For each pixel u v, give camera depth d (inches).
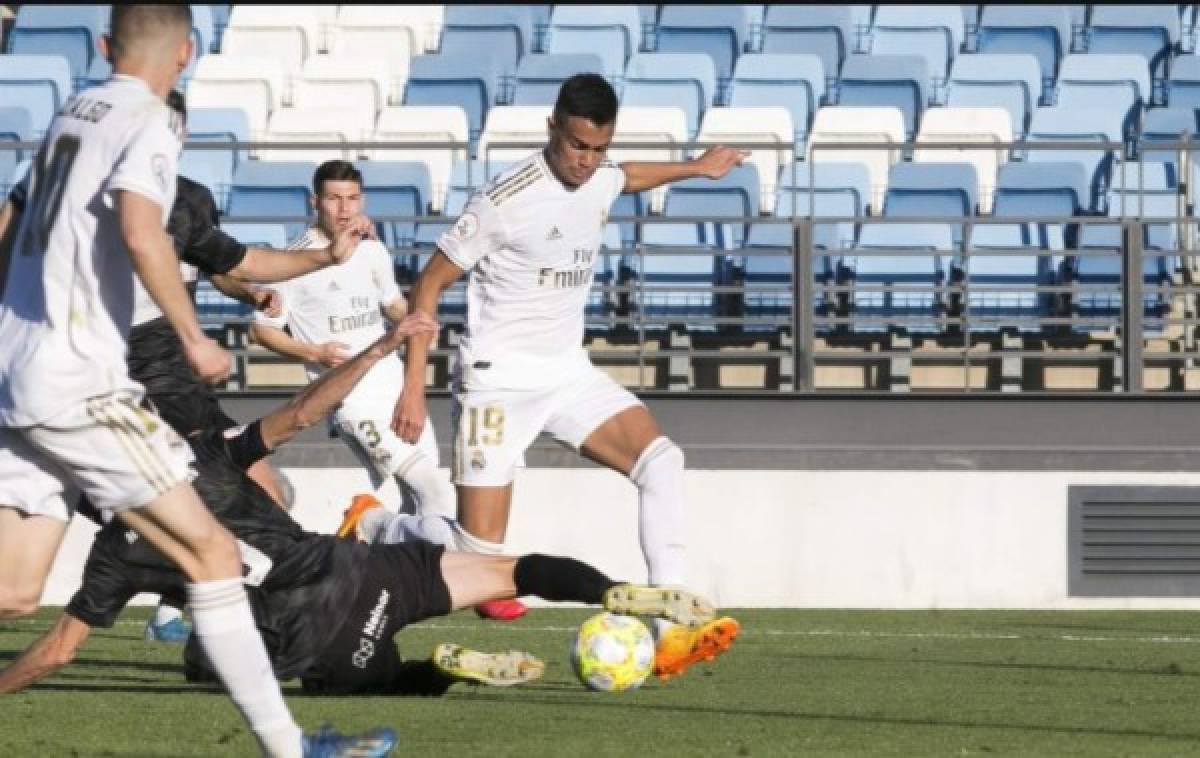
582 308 1075.3
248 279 994.7
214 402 1099.9
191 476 847.1
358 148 1925.4
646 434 1059.3
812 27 2506.2
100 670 1114.7
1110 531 1694.1
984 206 2219.5
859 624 1513.3
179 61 693.9
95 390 661.3
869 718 900.0
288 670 878.4
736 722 877.2
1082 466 1695.4
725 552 1701.5
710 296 2049.7
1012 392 1774.1
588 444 1059.9
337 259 989.8
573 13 2536.9
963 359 1984.5
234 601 663.8
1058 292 2004.2
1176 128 2277.3
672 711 916.0
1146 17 2497.5
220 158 2234.3
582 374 1070.4
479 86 2407.7
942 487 1696.6
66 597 1697.8
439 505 1434.5
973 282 2069.4
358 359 836.6
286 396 1770.4
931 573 1692.9
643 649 942.4
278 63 2422.5
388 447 1422.2
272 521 864.3
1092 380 2009.1
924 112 2255.2
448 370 1993.1
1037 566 1692.9
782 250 1911.9
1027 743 813.9
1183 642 1353.3
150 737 812.6
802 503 1701.5
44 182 678.5
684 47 2522.1
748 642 1348.4
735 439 1780.3
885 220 1889.8
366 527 1088.8
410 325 804.0
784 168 2181.3
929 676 1109.7
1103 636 1407.5
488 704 927.7
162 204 649.0
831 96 2422.5
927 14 2524.6
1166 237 2095.2
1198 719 904.3
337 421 1434.5
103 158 665.0
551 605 1689.2
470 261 1036.5
